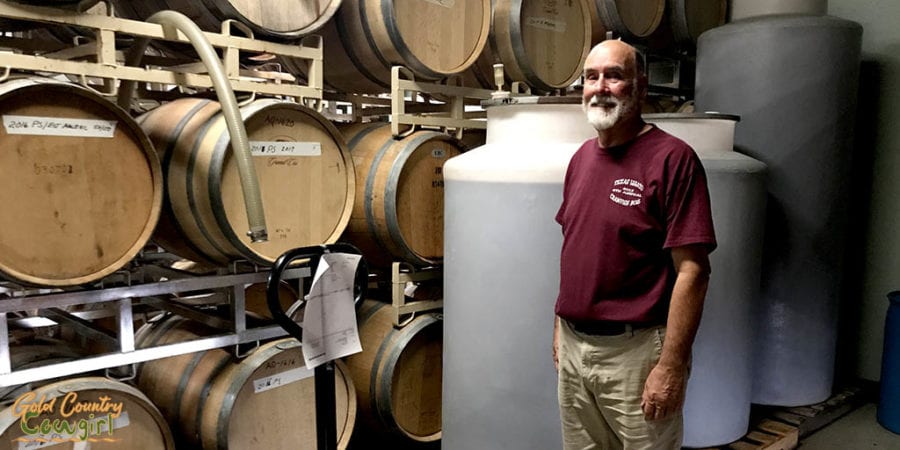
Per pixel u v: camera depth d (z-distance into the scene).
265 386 2.87
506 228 2.66
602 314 2.02
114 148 2.35
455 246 2.87
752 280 3.07
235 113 2.15
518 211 2.63
